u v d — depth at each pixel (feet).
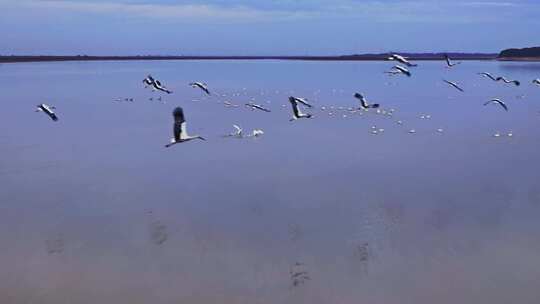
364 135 177.68
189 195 117.08
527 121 200.23
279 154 150.71
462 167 133.69
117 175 133.08
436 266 83.46
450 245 89.81
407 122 202.49
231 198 114.42
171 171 135.54
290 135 178.81
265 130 188.14
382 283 79.15
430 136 174.19
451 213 103.04
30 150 160.76
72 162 145.79
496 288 77.36
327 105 259.39
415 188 117.80
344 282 79.87
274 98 300.40
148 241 94.53
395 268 82.99
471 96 297.53
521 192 113.80
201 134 181.06
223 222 101.81
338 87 381.60
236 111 241.14
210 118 219.20
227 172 133.39
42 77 513.04
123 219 104.32
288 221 101.50
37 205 111.86
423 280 79.82
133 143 169.58
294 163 140.67
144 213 107.04
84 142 171.63
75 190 121.49
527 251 87.30
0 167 141.08
